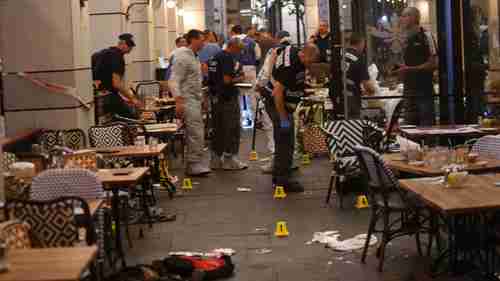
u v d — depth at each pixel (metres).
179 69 18.41
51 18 15.92
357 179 15.70
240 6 74.12
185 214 14.59
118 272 10.01
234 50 19.70
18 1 15.91
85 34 16.98
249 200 15.70
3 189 9.52
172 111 22.91
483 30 15.95
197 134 18.81
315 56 15.87
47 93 16.00
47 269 6.19
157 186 17.52
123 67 19.11
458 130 14.19
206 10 46.78
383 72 16.69
